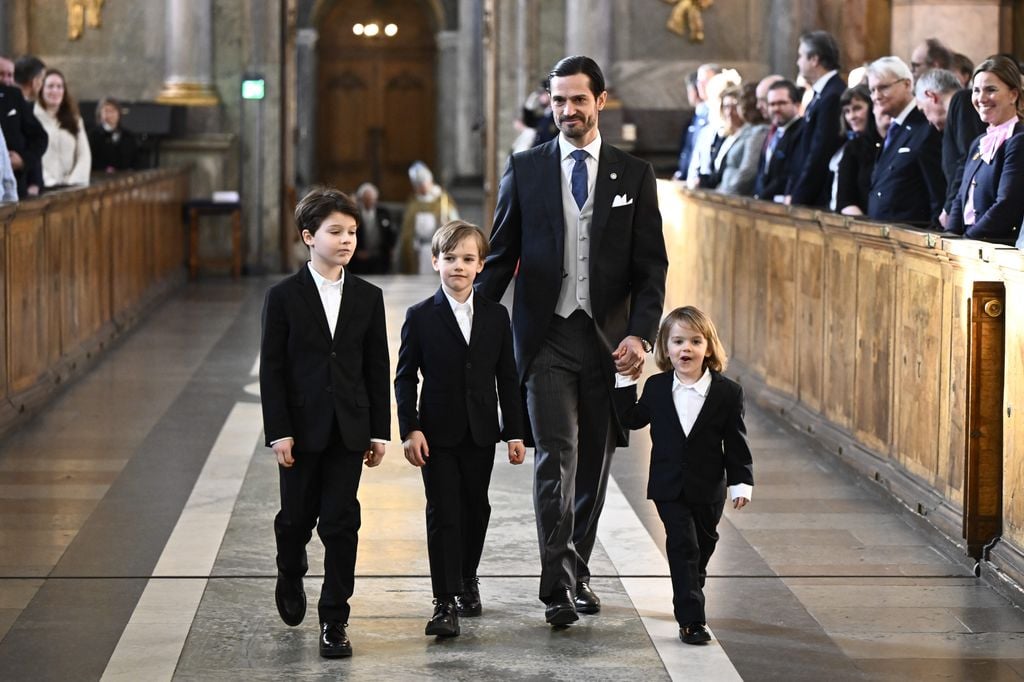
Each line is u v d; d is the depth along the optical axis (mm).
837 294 11555
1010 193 9086
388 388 7277
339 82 43938
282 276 25078
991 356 8422
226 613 7773
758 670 6980
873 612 7883
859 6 23594
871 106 12570
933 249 9172
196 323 19109
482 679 6820
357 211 7207
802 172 13453
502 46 25844
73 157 17109
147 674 6871
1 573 8500
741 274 14852
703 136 17812
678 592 7352
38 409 13266
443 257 7371
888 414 10383
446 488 7371
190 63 24859
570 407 7578
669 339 7426
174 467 11289
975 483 8547
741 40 25094
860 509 10102
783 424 12867
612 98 25000
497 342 7406
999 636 7500
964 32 21734
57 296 14523
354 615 7754
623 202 7609
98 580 8383
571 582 7492
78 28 25094
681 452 7375
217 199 24406
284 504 7219
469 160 41500
